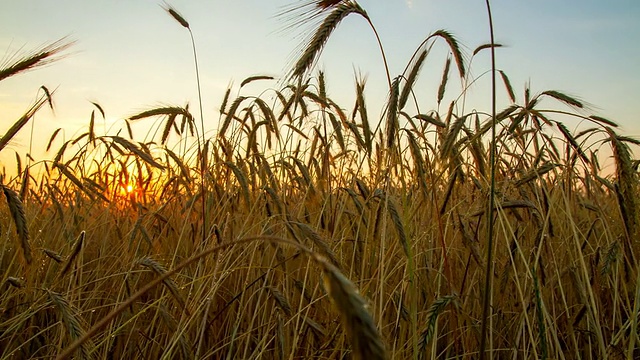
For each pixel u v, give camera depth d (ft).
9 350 2.00
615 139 1.68
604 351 1.52
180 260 2.40
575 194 2.57
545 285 2.02
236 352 1.91
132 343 2.06
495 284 2.11
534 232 2.39
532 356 1.84
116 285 2.38
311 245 2.21
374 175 2.42
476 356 1.85
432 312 1.50
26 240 1.50
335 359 1.88
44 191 3.20
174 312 2.12
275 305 2.07
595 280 2.02
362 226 2.38
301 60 1.73
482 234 2.40
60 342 1.64
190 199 2.87
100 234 2.94
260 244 2.29
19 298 2.19
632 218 1.66
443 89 2.83
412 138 1.92
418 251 2.15
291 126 3.05
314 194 2.54
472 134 2.37
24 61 1.57
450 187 1.99
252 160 2.96
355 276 2.06
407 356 1.65
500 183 2.45
